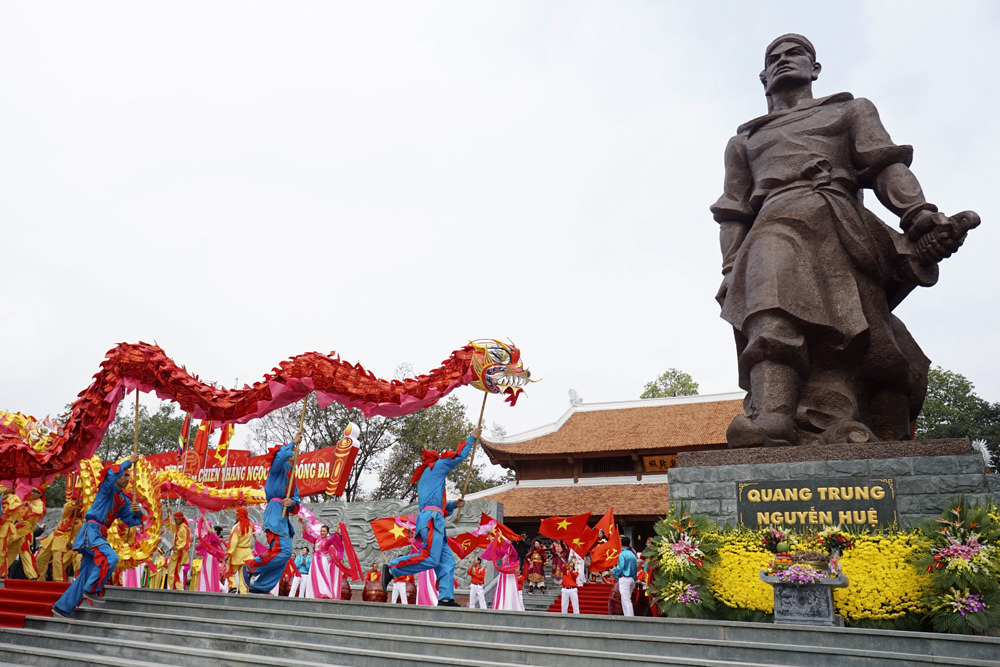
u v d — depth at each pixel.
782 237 11.09
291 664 6.10
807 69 12.51
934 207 10.62
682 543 9.39
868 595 8.51
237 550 14.28
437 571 8.55
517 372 8.97
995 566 7.97
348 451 24.70
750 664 5.81
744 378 11.46
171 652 6.77
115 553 8.92
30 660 7.15
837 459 9.61
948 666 5.71
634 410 35.00
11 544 11.91
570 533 14.34
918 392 11.23
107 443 41.38
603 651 6.25
